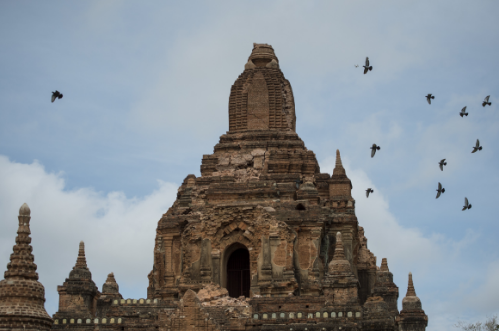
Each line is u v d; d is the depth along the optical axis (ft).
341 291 249.34
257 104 334.44
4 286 172.14
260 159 320.09
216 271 281.13
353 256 304.09
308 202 291.99
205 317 236.84
